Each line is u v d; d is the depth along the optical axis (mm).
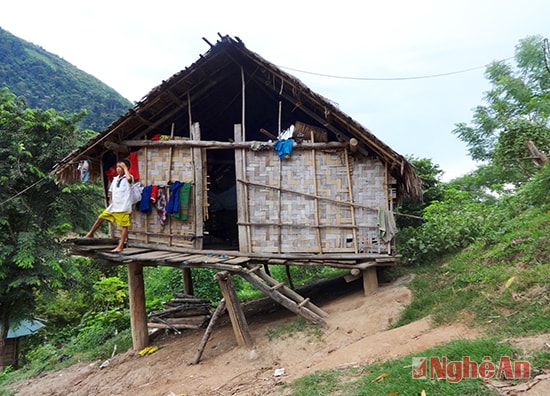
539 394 2795
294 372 5191
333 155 7715
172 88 8039
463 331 4602
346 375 4320
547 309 4230
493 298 5074
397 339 5027
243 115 8180
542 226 6625
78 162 8422
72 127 16516
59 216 16906
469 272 6457
